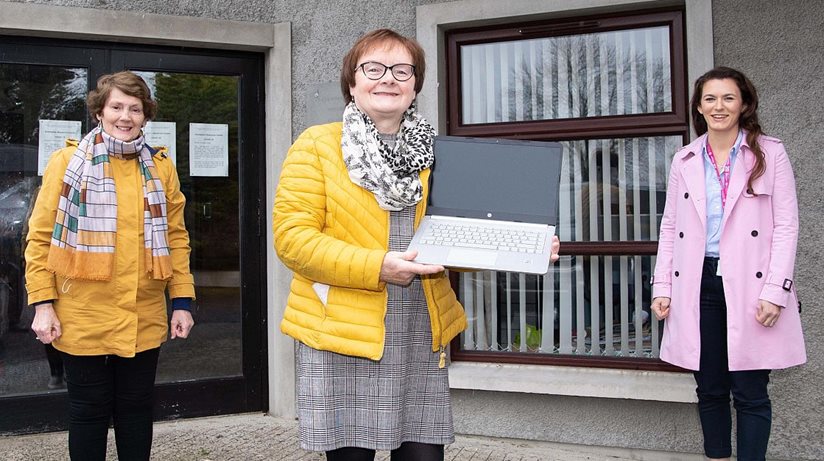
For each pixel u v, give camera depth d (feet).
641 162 13.07
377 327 6.39
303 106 14.58
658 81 12.86
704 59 11.86
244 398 14.82
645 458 12.32
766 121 11.63
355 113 6.63
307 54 14.52
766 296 8.75
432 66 13.47
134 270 8.79
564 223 13.51
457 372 13.17
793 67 11.48
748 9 11.69
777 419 11.60
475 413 13.32
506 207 6.66
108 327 8.55
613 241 13.20
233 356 14.82
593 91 13.26
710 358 9.30
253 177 14.90
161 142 14.43
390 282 6.16
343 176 6.48
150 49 14.23
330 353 6.55
